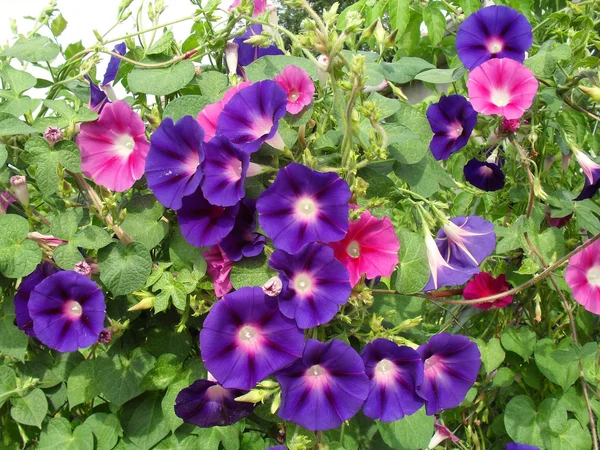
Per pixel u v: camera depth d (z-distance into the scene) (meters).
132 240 0.48
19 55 0.50
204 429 0.49
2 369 0.51
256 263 0.46
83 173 0.51
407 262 0.48
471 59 0.57
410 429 0.50
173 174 0.46
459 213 0.72
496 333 0.65
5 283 0.52
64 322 0.46
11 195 0.51
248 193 0.47
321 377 0.44
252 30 0.54
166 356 0.49
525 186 0.65
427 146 0.52
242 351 0.43
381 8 0.77
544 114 0.62
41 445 0.50
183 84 0.50
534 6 0.81
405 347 0.43
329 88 0.52
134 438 0.49
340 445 0.46
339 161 0.49
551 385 0.62
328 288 0.43
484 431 0.73
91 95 0.53
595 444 0.58
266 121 0.45
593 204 0.65
